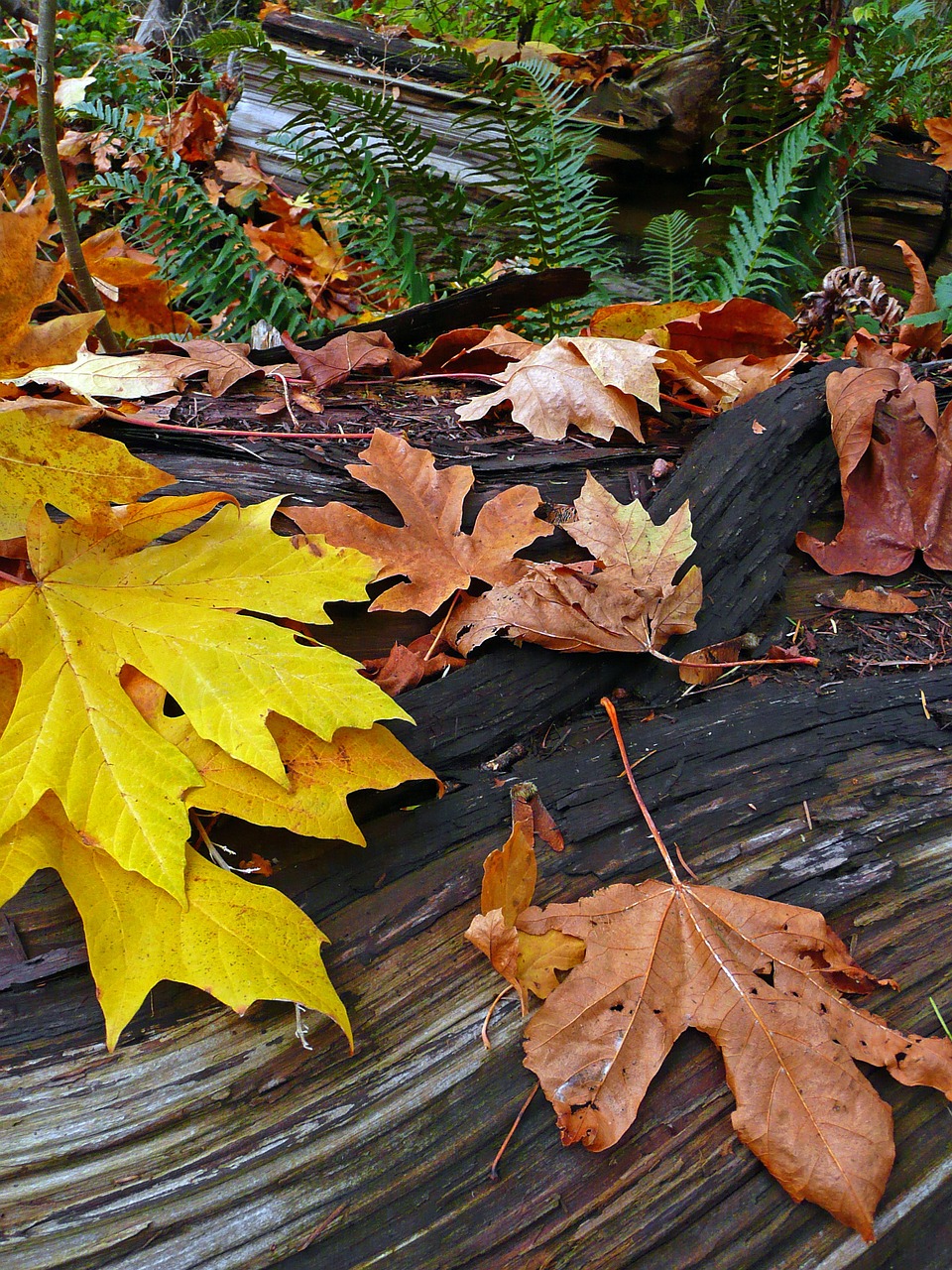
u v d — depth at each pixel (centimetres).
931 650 91
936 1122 70
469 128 174
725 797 80
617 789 80
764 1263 66
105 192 185
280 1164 66
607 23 267
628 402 98
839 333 138
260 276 151
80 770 67
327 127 147
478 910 74
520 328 139
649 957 71
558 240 148
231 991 65
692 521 94
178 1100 67
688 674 88
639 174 190
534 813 78
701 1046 71
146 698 72
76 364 99
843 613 93
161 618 73
